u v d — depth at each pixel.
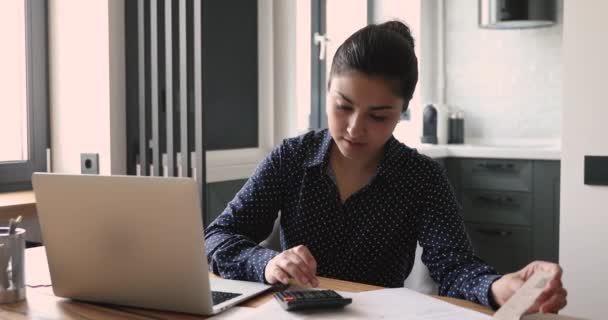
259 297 1.13
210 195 3.01
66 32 2.62
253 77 3.34
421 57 4.28
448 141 4.15
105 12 2.51
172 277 1.02
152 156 2.63
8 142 2.59
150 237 1.01
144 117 2.49
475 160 3.77
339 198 1.42
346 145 1.24
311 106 3.81
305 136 1.49
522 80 4.14
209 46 3.01
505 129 4.21
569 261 2.35
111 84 2.54
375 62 1.17
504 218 3.69
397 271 1.45
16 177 2.57
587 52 2.26
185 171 2.41
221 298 1.10
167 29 2.41
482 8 3.82
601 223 2.28
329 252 1.43
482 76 4.27
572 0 2.27
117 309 1.08
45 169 2.69
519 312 0.93
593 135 2.26
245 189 1.49
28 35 2.60
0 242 1.10
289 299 1.03
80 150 2.63
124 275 1.06
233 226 1.44
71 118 2.64
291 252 1.17
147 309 1.08
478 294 1.11
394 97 1.20
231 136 3.19
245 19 3.26
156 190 0.98
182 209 0.98
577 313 2.35
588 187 2.29
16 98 2.61
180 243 0.99
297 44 3.61
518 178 3.63
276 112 3.43
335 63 1.24
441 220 1.37
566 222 2.35
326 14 3.88
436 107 4.11
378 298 1.09
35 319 1.02
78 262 1.09
